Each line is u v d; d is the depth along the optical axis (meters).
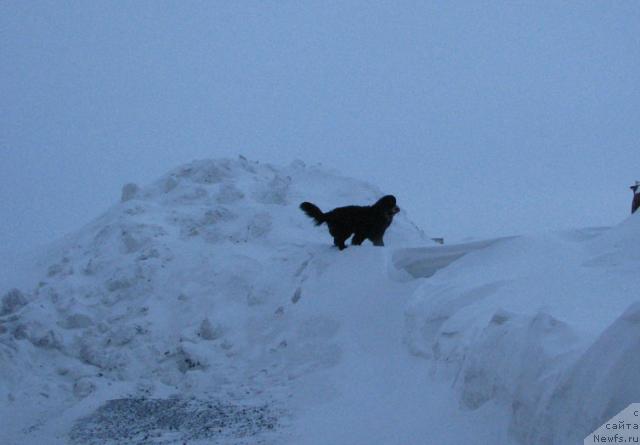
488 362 6.50
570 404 4.89
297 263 13.36
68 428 9.17
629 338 4.62
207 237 14.67
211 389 10.56
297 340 11.39
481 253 11.22
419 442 6.61
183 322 12.50
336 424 8.14
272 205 15.59
